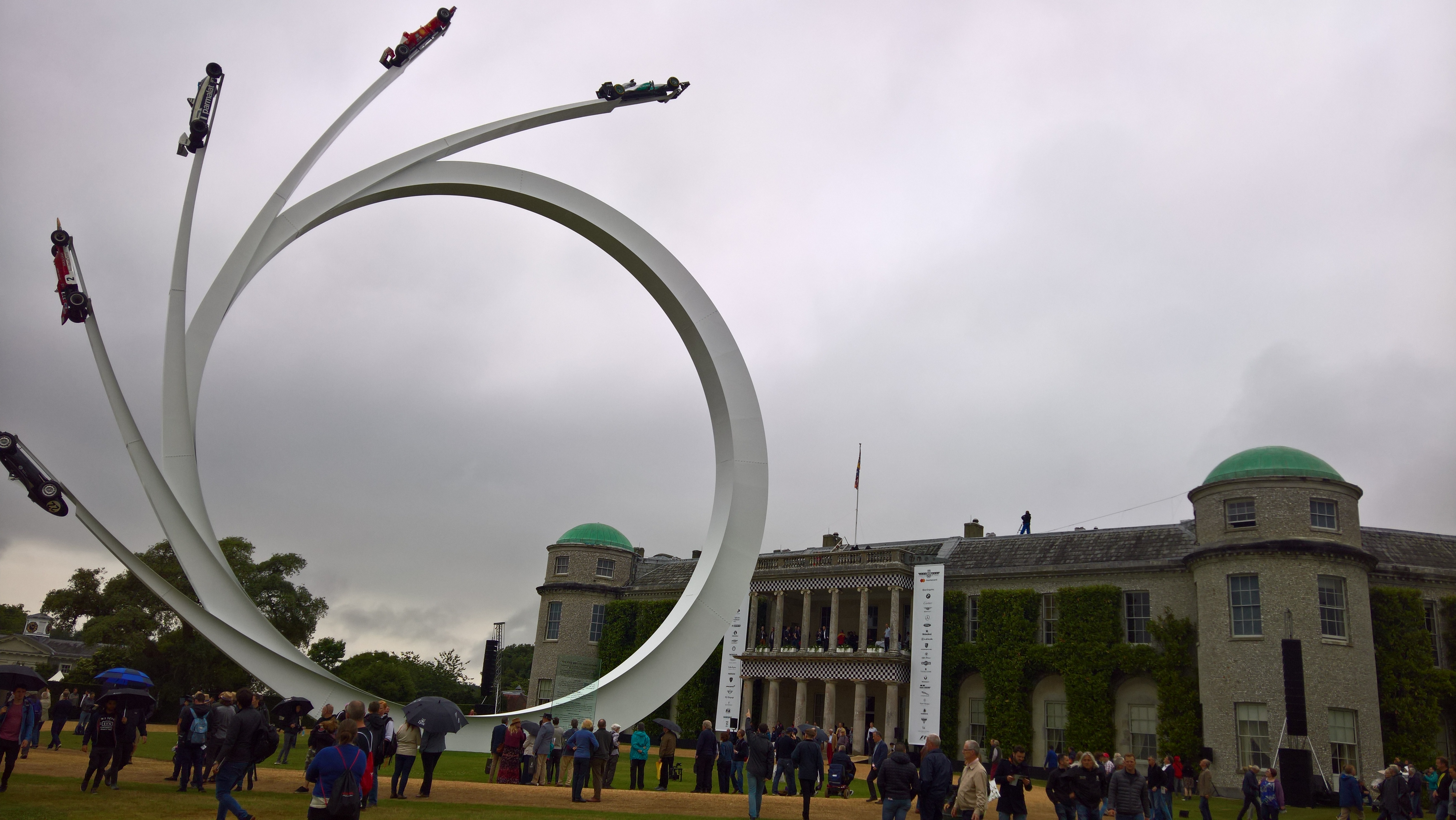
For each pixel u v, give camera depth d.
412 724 18.72
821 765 18.20
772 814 20.38
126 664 59.66
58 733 27.14
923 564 53.19
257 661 20.98
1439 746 41.25
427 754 18.86
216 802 16.34
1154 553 48.25
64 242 19.88
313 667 21.53
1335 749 38.16
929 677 50.75
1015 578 50.94
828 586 56.09
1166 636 45.16
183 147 21.47
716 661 59.12
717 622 25.80
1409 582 42.78
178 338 20.95
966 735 50.88
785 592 57.81
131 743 18.20
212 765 17.75
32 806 14.63
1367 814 31.80
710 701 58.22
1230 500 42.75
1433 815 32.34
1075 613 47.84
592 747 19.75
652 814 18.38
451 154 24.72
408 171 23.97
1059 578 49.41
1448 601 42.31
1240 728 40.28
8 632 116.94
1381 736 38.88
